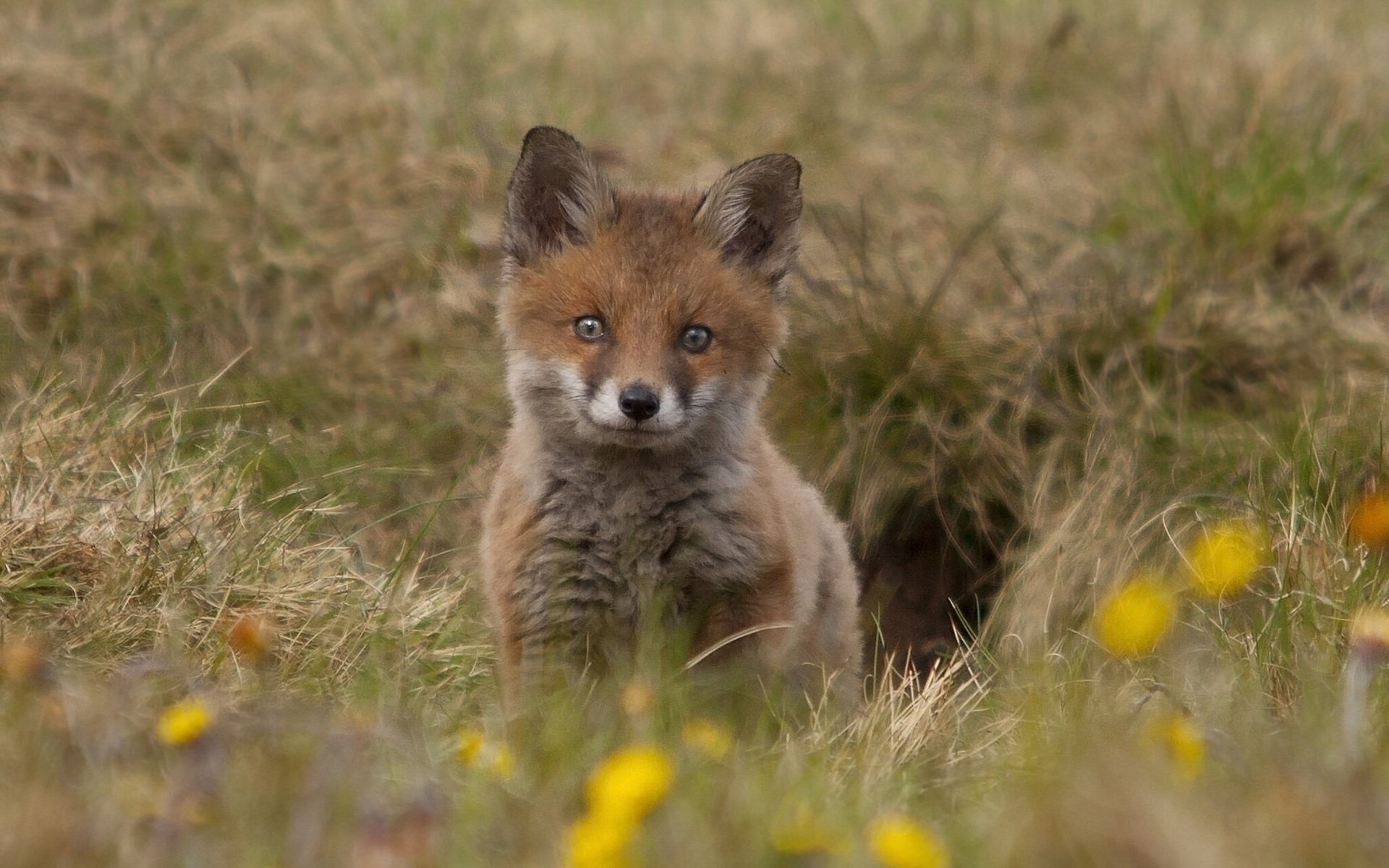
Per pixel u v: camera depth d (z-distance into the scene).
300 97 14.84
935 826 6.02
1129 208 13.96
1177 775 5.74
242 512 10.03
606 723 7.33
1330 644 8.04
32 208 13.12
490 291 13.16
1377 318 12.83
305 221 13.59
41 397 10.78
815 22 19.08
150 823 5.40
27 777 5.68
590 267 8.71
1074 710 7.15
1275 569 8.83
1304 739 6.27
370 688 7.66
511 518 8.76
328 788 5.55
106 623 8.47
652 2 20.58
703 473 8.50
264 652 8.27
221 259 13.09
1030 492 11.27
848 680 9.70
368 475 11.68
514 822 5.87
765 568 8.47
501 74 16.36
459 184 13.99
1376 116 15.35
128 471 10.28
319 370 12.62
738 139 15.53
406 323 13.13
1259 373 12.20
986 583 11.52
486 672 9.41
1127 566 9.98
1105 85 17.23
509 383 9.09
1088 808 5.08
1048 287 12.59
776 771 6.73
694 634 8.59
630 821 5.18
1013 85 17.30
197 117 14.18
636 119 16.28
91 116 13.86
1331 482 9.85
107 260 12.73
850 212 13.77
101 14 15.20
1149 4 20.31
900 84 17.03
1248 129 14.54
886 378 11.73
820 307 12.15
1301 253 13.50
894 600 11.65
